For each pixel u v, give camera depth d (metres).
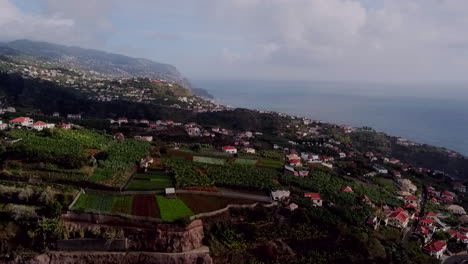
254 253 103.75
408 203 161.00
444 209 166.50
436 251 122.44
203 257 97.38
